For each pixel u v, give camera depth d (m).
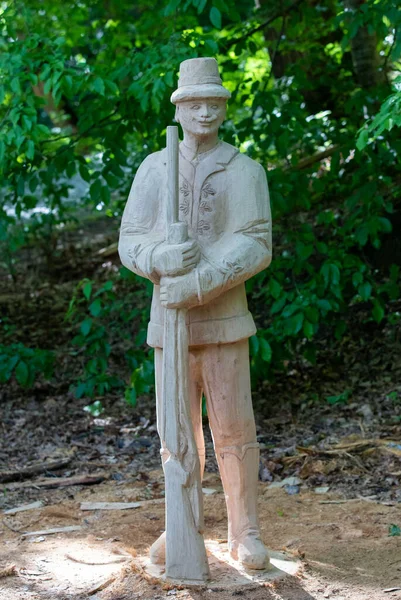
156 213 4.83
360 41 9.85
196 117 4.66
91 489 6.68
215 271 4.57
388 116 6.05
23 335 10.19
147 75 7.00
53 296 11.30
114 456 7.39
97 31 11.70
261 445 7.41
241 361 4.84
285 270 9.45
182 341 4.60
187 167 4.77
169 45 7.23
